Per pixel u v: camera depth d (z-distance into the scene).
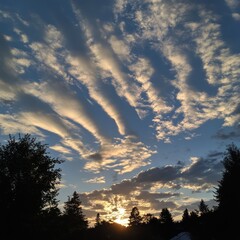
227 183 30.47
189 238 32.84
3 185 27.72
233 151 31.73
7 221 27.28
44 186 29.42
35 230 27.98
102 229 69.44
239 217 28.78
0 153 29.69
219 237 29.55
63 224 31.52
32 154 30.48
